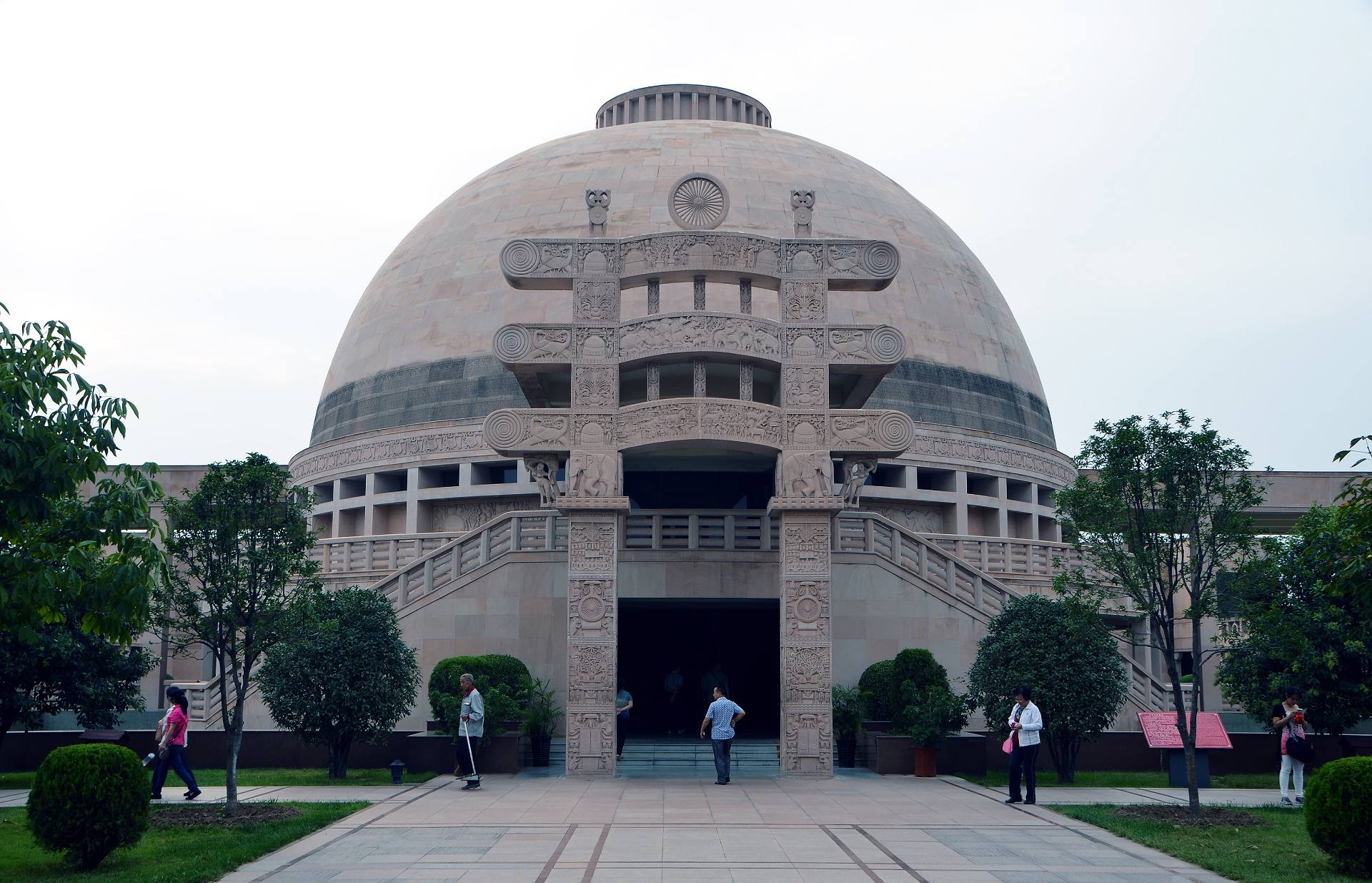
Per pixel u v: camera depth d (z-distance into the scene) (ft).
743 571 108.37
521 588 109.70
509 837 57.62
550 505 92.94
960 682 108.78
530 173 178.81
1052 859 52.19
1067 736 86.74
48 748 93.56
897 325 160.76
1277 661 91.86
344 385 171.12
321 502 169.27
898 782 85.87
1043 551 148.15
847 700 99.76
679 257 93.71
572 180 172.76
